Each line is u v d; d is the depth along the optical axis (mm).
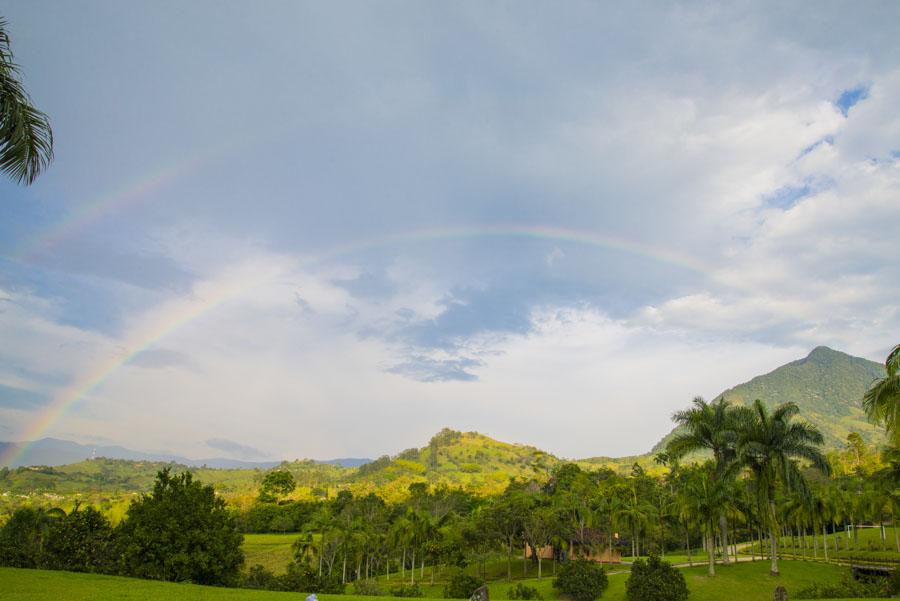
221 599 29016
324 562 97312
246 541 130625
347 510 139625
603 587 60125
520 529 86875
